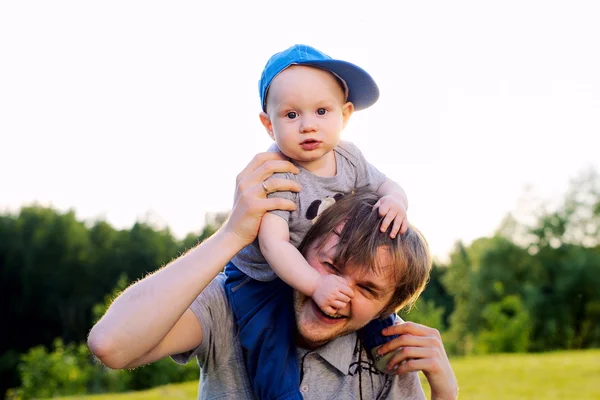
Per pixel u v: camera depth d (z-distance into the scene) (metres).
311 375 1.92
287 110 1.90
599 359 15.22
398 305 1.87
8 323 40.12
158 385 16.94
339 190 2.01
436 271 43.50
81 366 17.67
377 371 2.01
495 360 16.05
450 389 2.02
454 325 35.81
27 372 17.08
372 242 1.75
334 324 1.81
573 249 36.41
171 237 45.75
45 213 42.72
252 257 1.97
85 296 41.53
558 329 34.81
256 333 1.88
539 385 11.02
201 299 1.93
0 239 41.12
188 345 1.89
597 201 37.47
